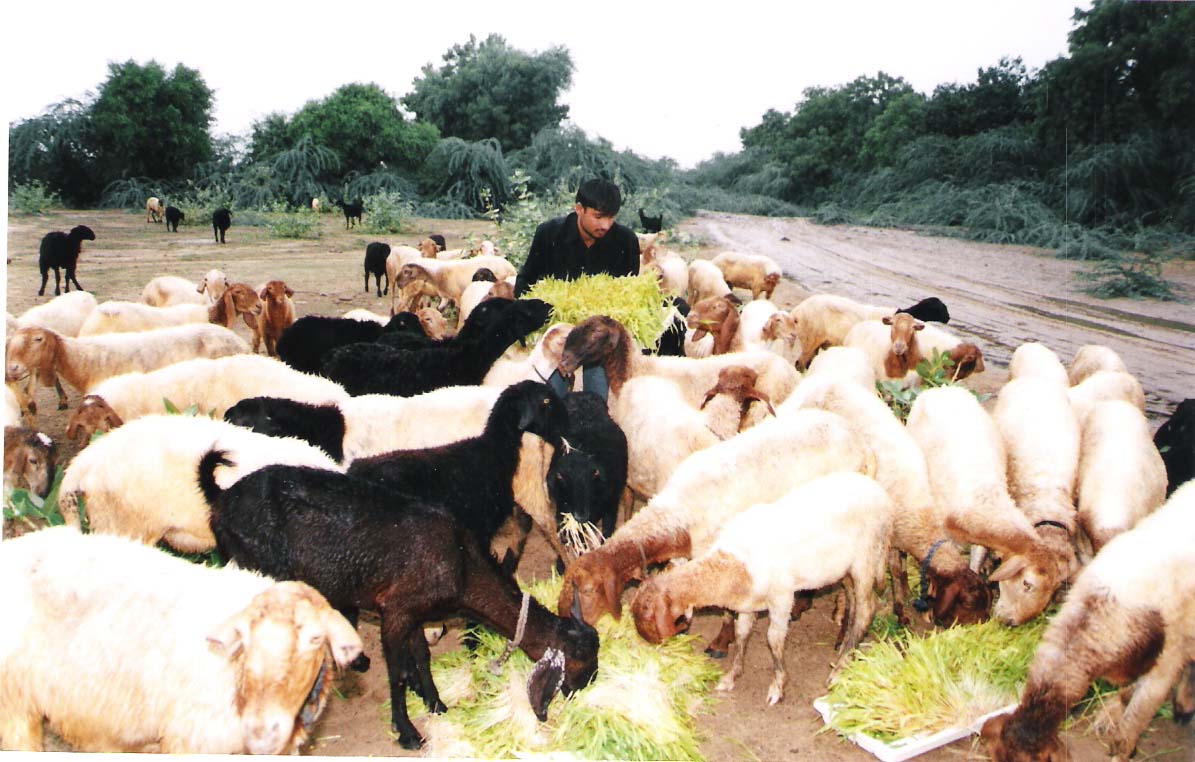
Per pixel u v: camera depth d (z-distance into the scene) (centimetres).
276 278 1697
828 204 3169
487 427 518
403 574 413
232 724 340
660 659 458
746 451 517
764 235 2641
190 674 346
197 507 473
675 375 652
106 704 353
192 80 2875
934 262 2111
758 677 482
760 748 420
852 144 3456
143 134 2792
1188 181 2273
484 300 707
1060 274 1936
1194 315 1495
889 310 1099
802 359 1138
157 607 358
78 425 560
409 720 424
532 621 421
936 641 458
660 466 575
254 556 422
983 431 564
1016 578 466
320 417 555
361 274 1798
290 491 423
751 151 3716
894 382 723
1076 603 398
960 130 3097
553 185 2625
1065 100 2519
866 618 477
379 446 567
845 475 493
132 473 466
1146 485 533
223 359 638
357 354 696
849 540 461
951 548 500
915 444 551
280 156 2867
